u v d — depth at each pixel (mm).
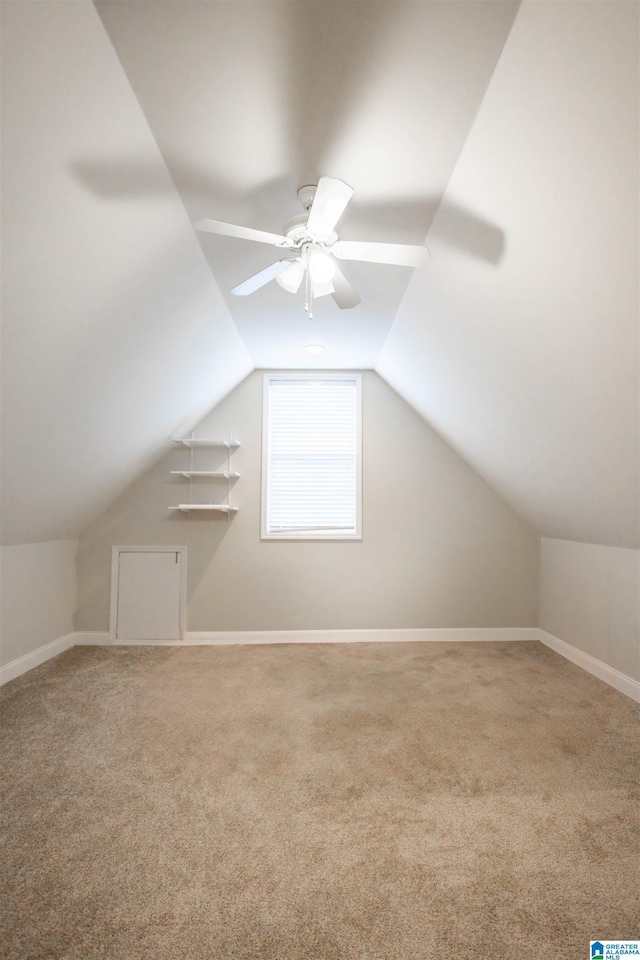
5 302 1824
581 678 3611
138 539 4578
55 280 1921
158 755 2469
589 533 3668
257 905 1552
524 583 4695
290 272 2285
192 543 4590
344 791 2168
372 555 4660
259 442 4688
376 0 1324
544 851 1793
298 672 3721
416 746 2568
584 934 1449
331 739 2643
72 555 4480
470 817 1989
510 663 3957
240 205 2186
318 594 4625
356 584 4645
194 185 2045
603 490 2998
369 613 4637
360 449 4734
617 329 1939
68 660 4008
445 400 3852
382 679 3572
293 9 1346
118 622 4531
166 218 2145
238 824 1943
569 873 1686
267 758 2443
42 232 1716
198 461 4656
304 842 1841
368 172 1975
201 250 2539
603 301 1883
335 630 4613
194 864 1725
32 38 1264
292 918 1505
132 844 1824
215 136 1787
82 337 2311
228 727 2781
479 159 1820
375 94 1621
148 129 1738
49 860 1736
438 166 1934
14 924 1475
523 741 2627
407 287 2971
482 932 1457
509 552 4699
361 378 4770
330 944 1418
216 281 2881
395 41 1441
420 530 4695
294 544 4629
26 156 1479
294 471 4777
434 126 1744
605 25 1231
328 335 3854
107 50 1426
